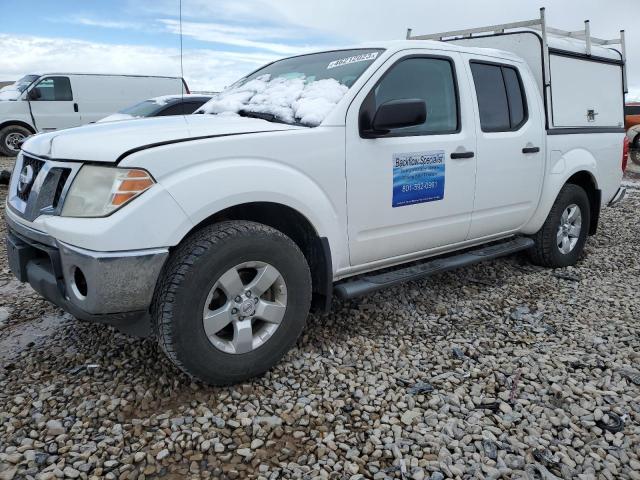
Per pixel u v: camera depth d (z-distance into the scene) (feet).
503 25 15.80
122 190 7.74
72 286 8.07
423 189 11.39
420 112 9.80
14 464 7.24
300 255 9.48
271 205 9.28
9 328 11.59
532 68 15.11
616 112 18.25
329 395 9.08
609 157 17.65
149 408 8.57
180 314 8.18
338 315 12.38
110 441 7.71
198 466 7.32
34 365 9.91
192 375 8.66
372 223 10.67
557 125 15.40
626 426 8.31
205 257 8.24
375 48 11.41
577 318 12.53
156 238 7.84
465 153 12.09
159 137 8.44
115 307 7.84
